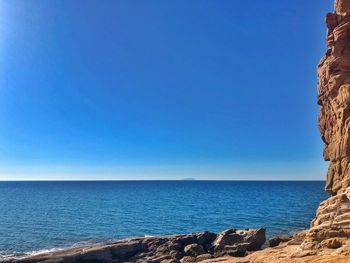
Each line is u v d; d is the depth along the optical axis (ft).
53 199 552.82
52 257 146.72
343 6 111.86
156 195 654.94
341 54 109.40
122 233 240.32
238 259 107.24
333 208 90.84
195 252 152.46
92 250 150.82
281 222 272.51
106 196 628.28
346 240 84.33
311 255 85.87
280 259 90.07
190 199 542.57
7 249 191.93
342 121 103.14
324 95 114.73
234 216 318.04
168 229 256.32
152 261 145.38
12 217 320.29
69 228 258.57
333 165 108.47
